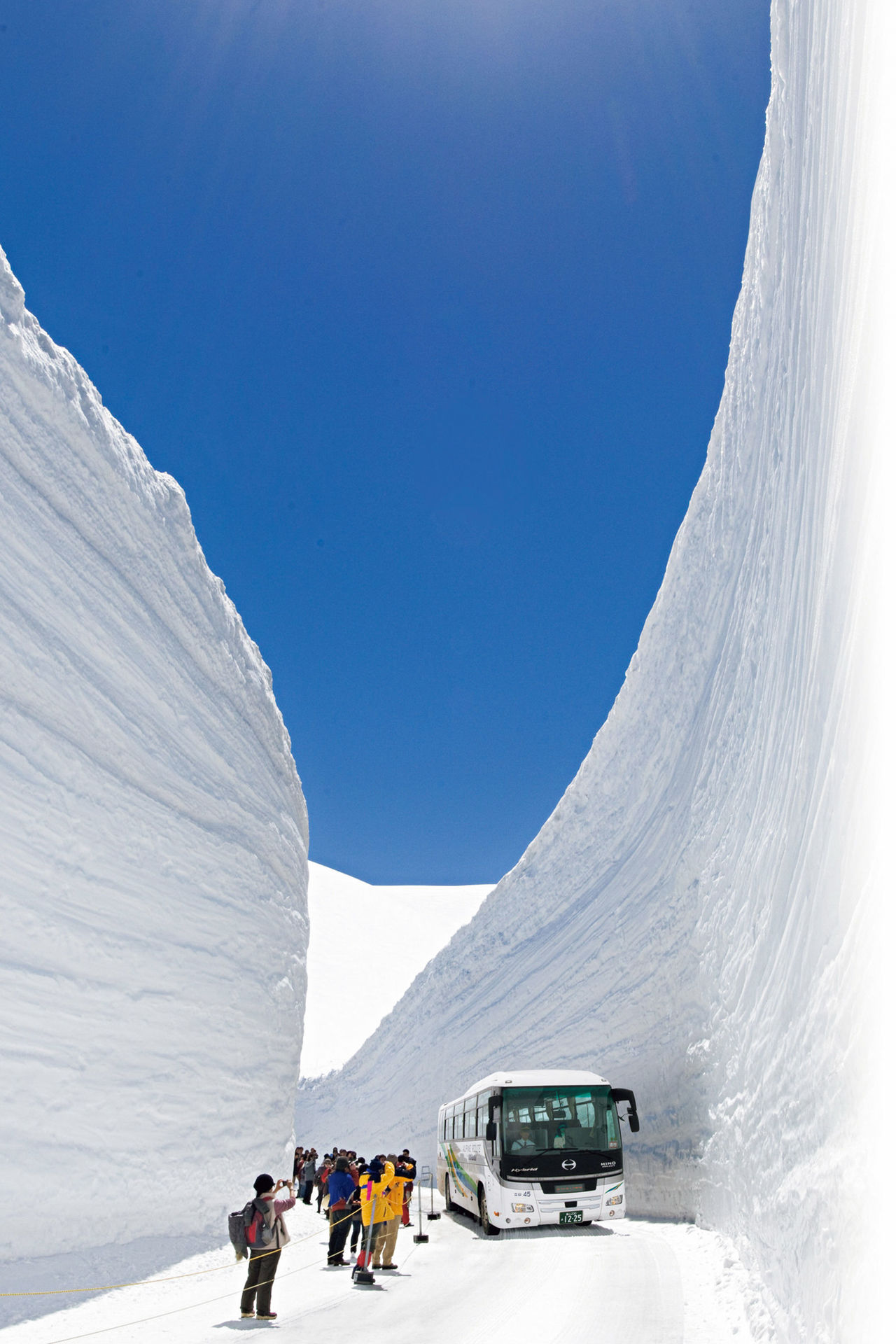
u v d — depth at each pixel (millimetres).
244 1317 7871
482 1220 14852
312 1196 21891
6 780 9227
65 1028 9445
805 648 9172
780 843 10000
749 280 16547
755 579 14344
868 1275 4273
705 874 15992
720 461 18625
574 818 27734
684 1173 14500
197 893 12969
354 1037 55125
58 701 10352
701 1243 11172
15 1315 7762
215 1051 12625
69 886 9945
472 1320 7457
